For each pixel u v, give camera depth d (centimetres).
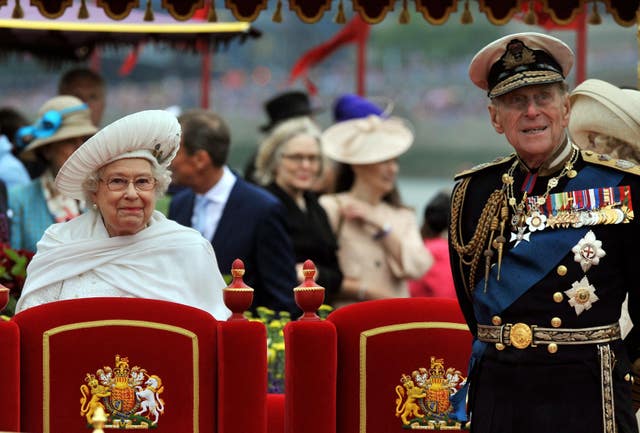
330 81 10319
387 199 3478
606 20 8081
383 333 2208
